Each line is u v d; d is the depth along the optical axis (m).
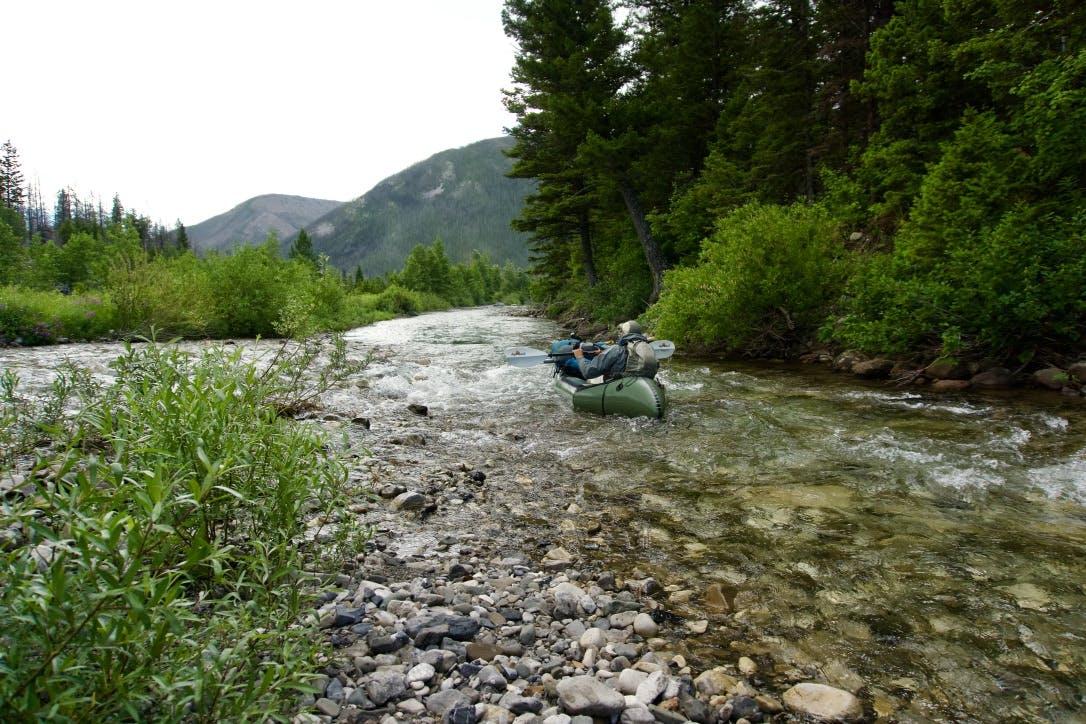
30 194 114.88
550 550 3.80
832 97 19.19
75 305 15.95
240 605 1.89
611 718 2.17
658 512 4.49
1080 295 8.36
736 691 2.38
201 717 1.49
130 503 1.78
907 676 2.51
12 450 2.73
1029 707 2.31
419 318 42.03
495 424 7.41
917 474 5.18
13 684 1.24
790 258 12.97
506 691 2.30
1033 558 3.58
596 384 8.12
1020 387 8.73
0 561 1.35
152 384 2.63
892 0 17.59
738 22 24.78
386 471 5.18
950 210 10.44
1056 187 10.05
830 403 8.29
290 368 3.63
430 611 2.83
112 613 1.34
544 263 44.03
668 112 24.50
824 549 3.78
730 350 14.34
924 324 9.79
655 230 24.84
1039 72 9.46
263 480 2.45
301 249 94.25
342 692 2.17
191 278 18.14
